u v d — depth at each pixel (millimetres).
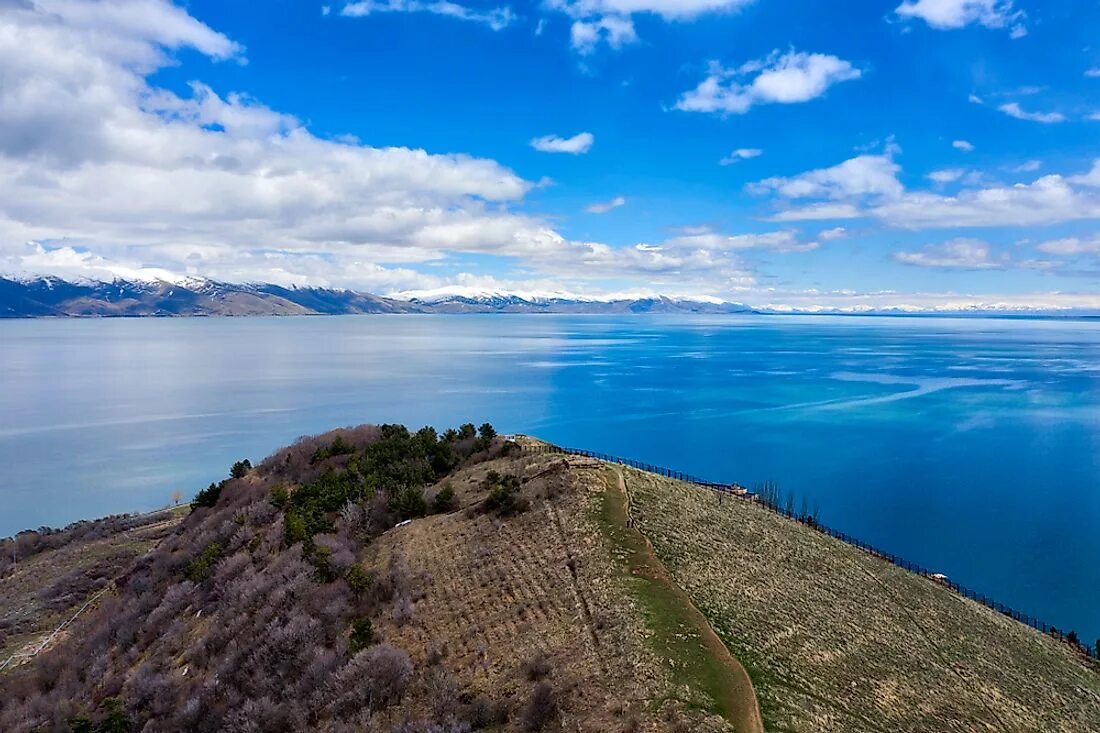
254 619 41844
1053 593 77812
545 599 39000
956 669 40562
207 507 70312
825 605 43500
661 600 37562
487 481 59688
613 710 28625
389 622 39656
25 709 40562
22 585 69562
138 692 38844
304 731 31344
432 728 28859
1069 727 38031
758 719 28562
